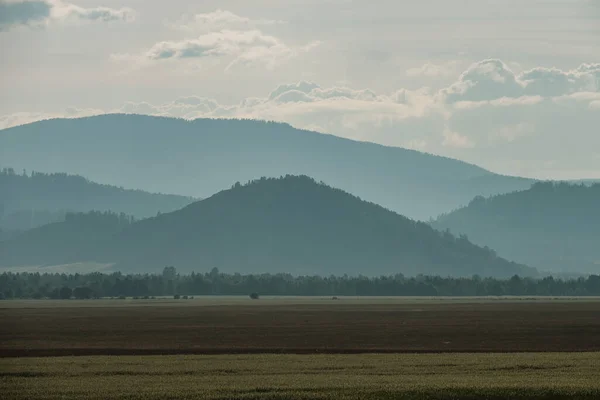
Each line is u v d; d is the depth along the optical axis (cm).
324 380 10675
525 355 14325
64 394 9825
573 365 12356
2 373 11662
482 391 9844
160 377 11175
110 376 11338
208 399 9494
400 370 11856
